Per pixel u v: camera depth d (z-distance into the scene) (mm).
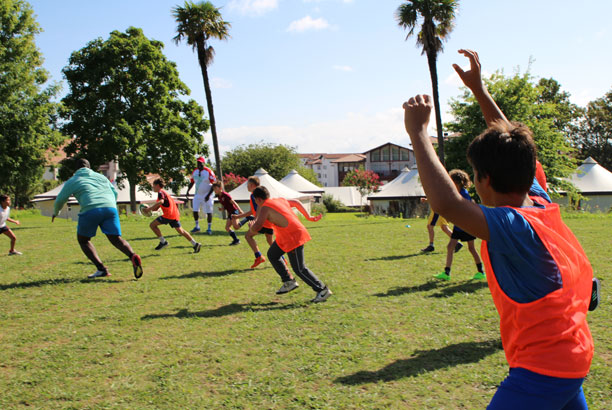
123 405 3414
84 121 32656
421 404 3324
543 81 59344
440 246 10820
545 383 1592
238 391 3607
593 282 1876
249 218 11555
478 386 3576
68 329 5145
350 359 4184
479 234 1570
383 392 3525
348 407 3311
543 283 1620
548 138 26891
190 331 5043
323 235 13680
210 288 6930
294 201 6348
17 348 4609
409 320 5250
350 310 5684
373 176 54562
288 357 4266
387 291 6562
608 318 5016
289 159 72312
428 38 23641
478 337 4656
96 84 32594
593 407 3189
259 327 5125
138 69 32938
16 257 9734
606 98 58938
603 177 36031
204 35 25469
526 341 1641
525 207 1711
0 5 28703
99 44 33656
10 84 28094
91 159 32969
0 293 6734
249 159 70812
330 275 7750
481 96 2271
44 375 3961
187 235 10125
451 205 1499
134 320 5422
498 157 1649
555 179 27000
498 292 1716
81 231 7410
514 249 1589
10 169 28641
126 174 34750
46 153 31312
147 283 7289
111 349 4543
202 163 14211
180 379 3846
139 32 34719
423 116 1592
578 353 1600
